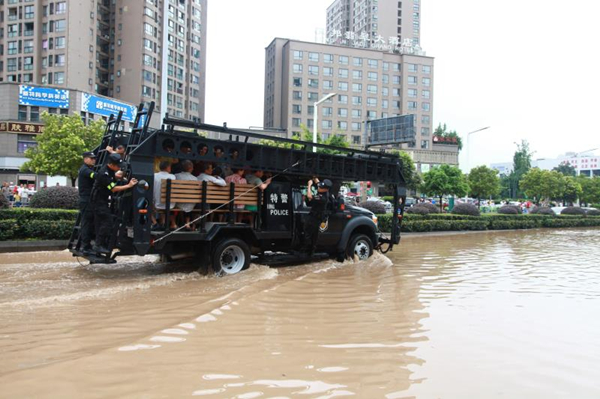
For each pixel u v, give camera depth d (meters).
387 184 11.94
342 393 3.52
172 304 6.25
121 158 8.07
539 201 52.44
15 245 11.56
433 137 86.06
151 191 7.70
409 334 5.15
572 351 4.67
